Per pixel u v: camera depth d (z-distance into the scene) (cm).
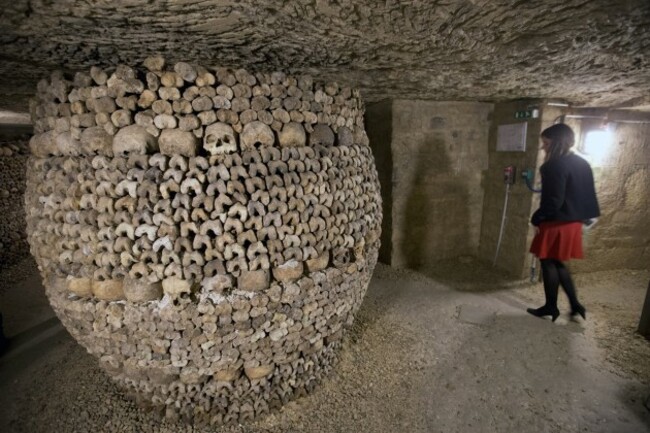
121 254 155
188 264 156
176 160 150
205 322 166
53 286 175
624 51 186
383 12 135
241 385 194
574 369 241
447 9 134
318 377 222
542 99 339
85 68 199
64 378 232
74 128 152
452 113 404
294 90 173
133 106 149
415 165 404
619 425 196
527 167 365
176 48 171
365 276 219
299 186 172
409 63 210
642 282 381
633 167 381
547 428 194
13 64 188
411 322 305
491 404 212
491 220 426
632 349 262
